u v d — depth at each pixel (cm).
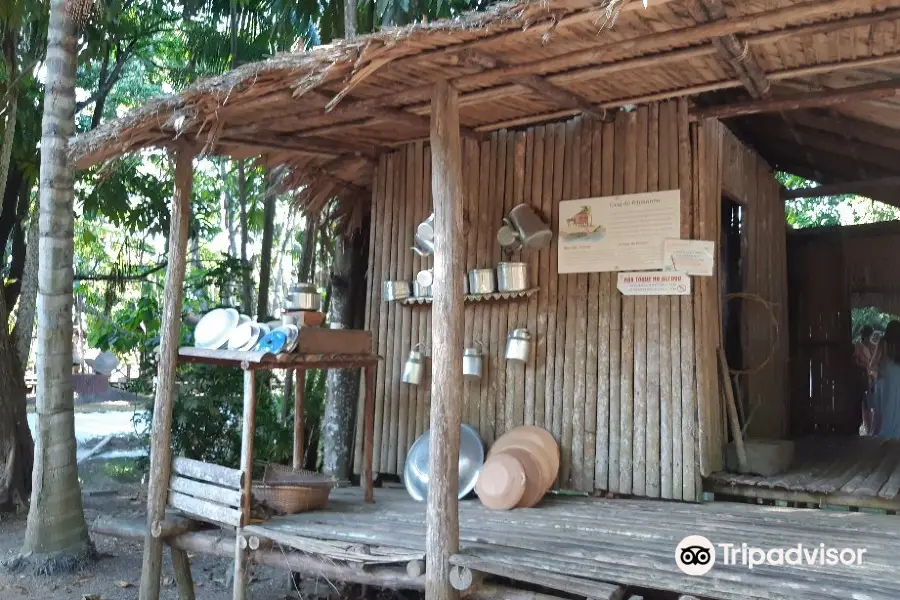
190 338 746
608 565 320
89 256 1631
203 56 980
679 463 461
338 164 605
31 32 812
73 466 570
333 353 452
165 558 595
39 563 540
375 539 379
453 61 362
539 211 523
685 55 370
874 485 440
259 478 504
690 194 473
